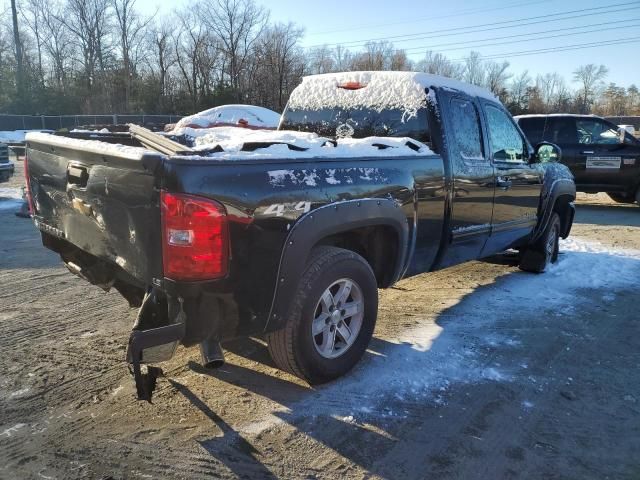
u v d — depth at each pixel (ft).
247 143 10.22
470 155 15.71
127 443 9.68
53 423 10.25
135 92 166.91
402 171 12.78
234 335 9.97
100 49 174.91
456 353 13.80
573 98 262.88
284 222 9.96
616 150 39.68
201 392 11.48
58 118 132.36
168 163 8.63
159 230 8.91
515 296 18.75
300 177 10.31
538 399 11.68
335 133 16.67
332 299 11.69
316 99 17.24
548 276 21.49
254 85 165.78
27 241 25.38
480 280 20.75
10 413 10.54
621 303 18.22
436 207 14.14
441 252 15.03
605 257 24.77
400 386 11.96
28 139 12.96
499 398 11.63
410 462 9.41
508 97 219.61
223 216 9.04
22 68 162.91
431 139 14.58
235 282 9.40
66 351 13.30
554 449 9.92
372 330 12.62
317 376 11.50
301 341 10.90
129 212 9.42
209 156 9.16
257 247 9.58
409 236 13.32
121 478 8.77
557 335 15.24
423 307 17.38
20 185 47.96
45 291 17.94
